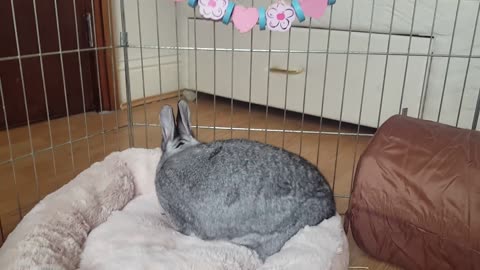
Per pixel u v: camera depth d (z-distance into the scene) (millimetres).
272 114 2328
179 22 2531
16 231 1047
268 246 1090
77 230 1123
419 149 1122
